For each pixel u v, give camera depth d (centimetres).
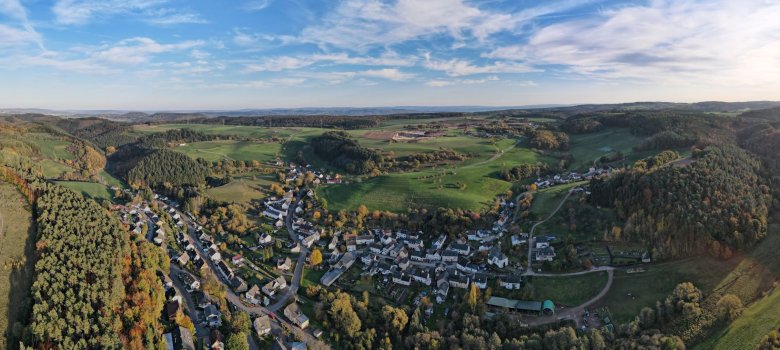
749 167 17550
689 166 16738
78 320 9494
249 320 12544
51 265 11100
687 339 10956
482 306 13138
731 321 11131
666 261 14138
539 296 13888
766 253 13200
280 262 16500
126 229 16412
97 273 11125
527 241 17088
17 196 14762
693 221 14212
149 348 9856
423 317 13288
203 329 12181
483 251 16738
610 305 12962
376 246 17825
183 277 14788
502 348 11312
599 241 16050
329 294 14062
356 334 12438
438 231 19012
